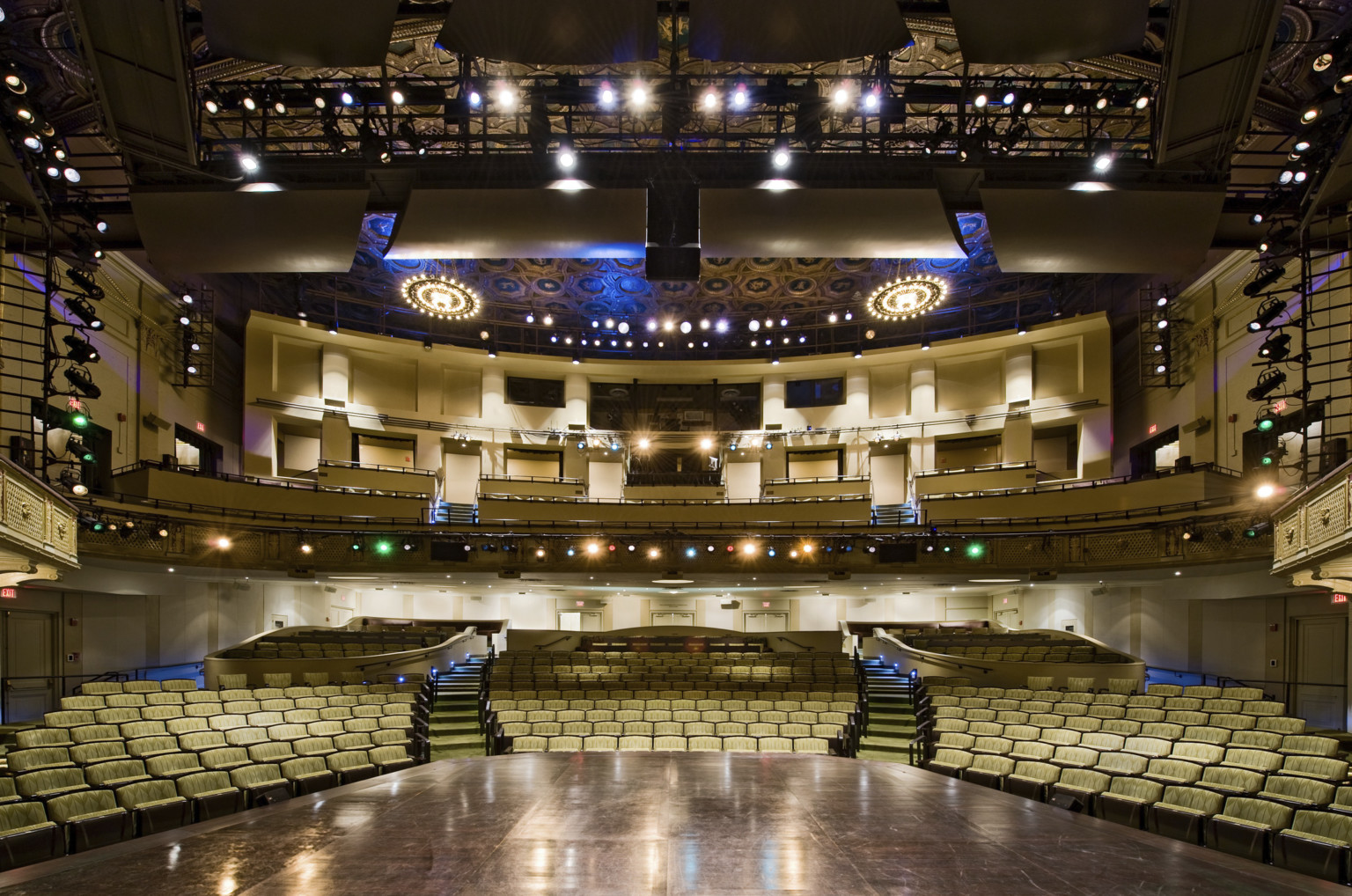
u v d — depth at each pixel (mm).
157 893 5098
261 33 7742
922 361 27359
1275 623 17562
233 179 8984
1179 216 8820
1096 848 6250
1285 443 12461
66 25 11922
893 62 15148
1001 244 9148
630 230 9281
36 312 15664
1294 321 11609
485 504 25125
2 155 9812
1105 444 24219
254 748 10516
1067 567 20578
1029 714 13305
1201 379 20859
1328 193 10008
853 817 7191
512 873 5500
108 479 18562
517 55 8234
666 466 28953
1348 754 10289
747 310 27266
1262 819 7766
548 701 15250
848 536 22188
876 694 18031
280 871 5535
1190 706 14117
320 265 9398
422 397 27203
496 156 9266
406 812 7309
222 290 23906
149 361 20453
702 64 15609
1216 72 8172
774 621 28141
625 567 22531
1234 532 16906
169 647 19500
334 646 19703
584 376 28719
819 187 9062
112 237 11609
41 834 7180
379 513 22922
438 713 16812
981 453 26750
